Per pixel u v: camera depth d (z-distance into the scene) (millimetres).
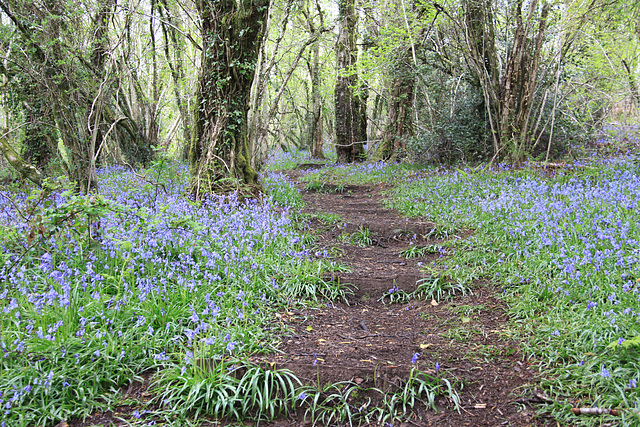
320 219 8875
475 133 13617
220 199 7488
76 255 4695
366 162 18484
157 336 3814
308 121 26953
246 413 3209
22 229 5094
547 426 2914
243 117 9125
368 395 3361
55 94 8070
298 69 25094
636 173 8625
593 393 3068
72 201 4645
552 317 4117
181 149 23016
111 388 3281
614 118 16266
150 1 14508
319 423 3158
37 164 12164
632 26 12867
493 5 11664
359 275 5969
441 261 6293
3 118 14938
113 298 3973
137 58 13797
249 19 8586
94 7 8680
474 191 9297
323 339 4250
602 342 3449
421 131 15539
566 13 10867
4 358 3189
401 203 10094
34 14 8062
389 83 17688
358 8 14984
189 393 3174
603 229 5449
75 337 3549
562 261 4770
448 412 3193
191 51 16719
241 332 3971
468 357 3848
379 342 4215
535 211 6738
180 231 5578
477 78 13109
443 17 12125
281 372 3471
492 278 5500
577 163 10156
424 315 4906
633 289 3805
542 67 12102
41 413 2967
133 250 4730
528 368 3574
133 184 9492
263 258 5711
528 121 12195
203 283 4770
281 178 12273
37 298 3930
